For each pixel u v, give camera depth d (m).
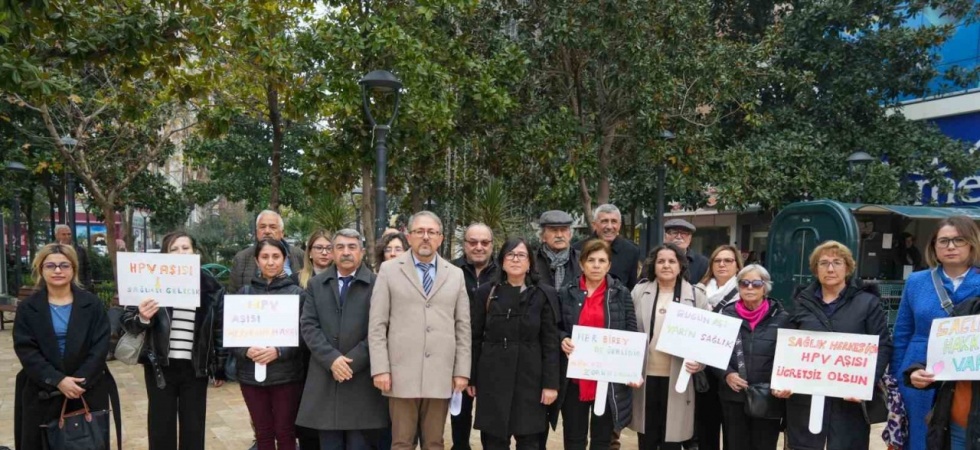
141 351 4.18
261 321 4.09
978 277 3.61
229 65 9.15
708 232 20.48
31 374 3.84
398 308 4.04
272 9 9.11
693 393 4.34
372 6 9.00
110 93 11.68
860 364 3.76
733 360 4.11
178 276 4.16
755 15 14.91
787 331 3.90
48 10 5.82
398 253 5.13
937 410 3.56
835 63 13.10
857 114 13.73
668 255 4.43
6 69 5.58
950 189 13.02
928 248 3.93
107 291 12.78
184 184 21.62
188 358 4.28
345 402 4.03
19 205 16.28
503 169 11.76
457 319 4.16
